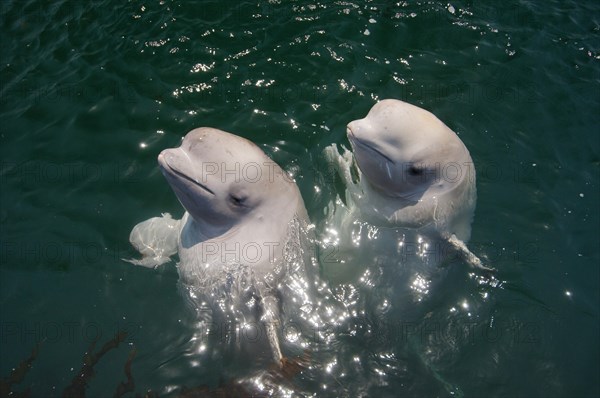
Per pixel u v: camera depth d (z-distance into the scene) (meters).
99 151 3.08
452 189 2.65
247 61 3.41
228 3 3.67
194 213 2.56
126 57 3.43
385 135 2.59
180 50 3.45
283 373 2.40
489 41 3.60
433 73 3.43
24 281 2.65
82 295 2.62
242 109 3.22
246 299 2.49
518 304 2.62
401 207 2.71
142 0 3.69
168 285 2.65
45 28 3.60
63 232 2.81
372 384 2.41
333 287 2.62
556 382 2.43
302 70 3.39
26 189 2.95
